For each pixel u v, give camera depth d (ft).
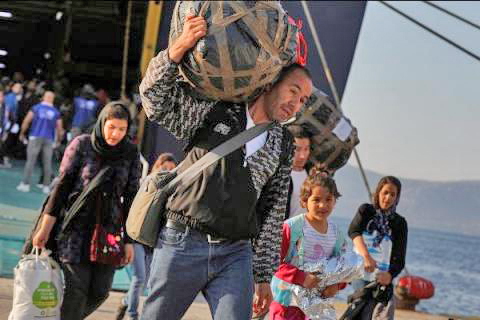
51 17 103.09
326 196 17.85
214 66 11.49
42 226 17.89
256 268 13.20
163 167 23.94
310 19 39.99
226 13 11.34
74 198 17.94
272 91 12.64
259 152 12.53
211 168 12.17
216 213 12.05
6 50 116.26
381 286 21.54
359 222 22.02
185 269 12.25
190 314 27.37
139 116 38.45
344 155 25.86
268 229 13.15
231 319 12.20
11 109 65.00
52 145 53.31
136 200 12.53
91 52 103.81
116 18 91.30
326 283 17.62
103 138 17.94
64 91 93.91
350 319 21.45
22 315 17.44
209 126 12.41
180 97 12.28
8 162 63.41
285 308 17.65
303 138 23.84
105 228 17.89
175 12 11.75
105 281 18.29
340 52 40.29
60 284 17.95
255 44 11.48
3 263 30.40
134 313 23.61
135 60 95.04
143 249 23.73
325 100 25.30
